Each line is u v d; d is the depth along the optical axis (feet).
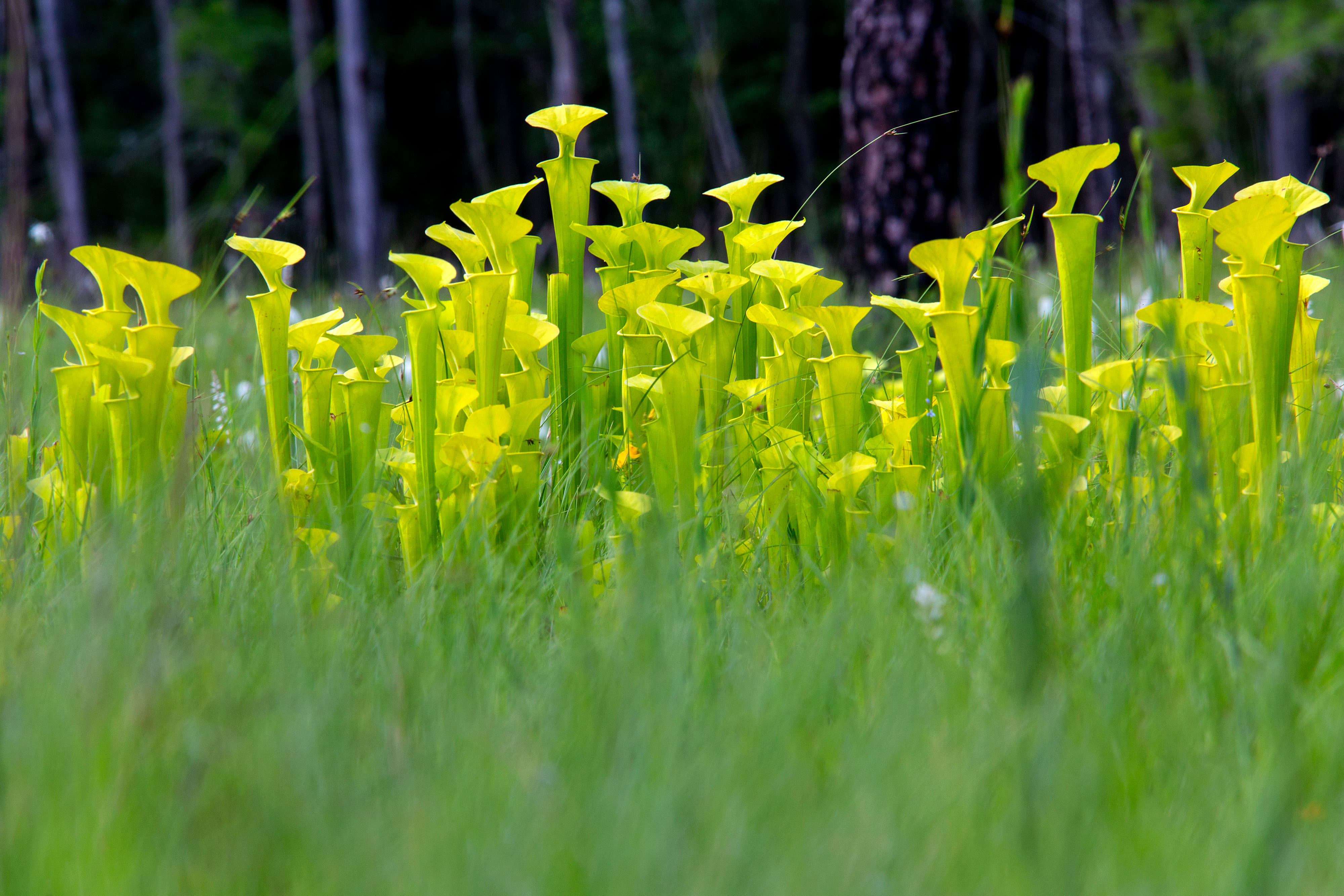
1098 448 29.96
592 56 205.77
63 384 29.50
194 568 29.22
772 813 27.58
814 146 219.20
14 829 27.43
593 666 28.19
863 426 30.19
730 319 30.35
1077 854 27.35
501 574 29.19
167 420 29.68
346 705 28.09
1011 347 29.43
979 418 29.45
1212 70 124.67
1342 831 27.58
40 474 30.42
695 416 29.48
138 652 28.22
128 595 28.55
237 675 28.25
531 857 27.37
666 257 30.01
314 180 31.86
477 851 27.43
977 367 29.14
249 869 27.37
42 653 28.30
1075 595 28.94
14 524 29.58
